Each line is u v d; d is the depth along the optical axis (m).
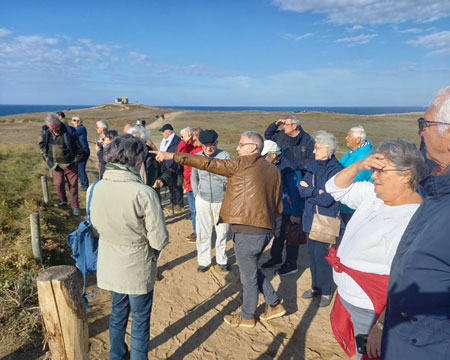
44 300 1.92
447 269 1.21
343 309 2.16
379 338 1.73
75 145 6.42
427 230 1.27
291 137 5.53
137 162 2.43
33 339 3.04
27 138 23.12
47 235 5.14
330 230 3.59
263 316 3.58
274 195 3.25
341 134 31.03
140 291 2.44
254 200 3.05
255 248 3.16
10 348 2.93
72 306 1.98
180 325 3.49
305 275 4.64
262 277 3.44
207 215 4.43
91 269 2.61
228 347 3.17
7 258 4.18
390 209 1.81
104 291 4.05
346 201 2.25
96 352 3.00
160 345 3.17
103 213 2.35
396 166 1.68
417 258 1.28
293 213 4.28
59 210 6.58
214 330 3.41
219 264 4.68
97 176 10.43
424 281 1.26
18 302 3.35
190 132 5.38
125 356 2.74
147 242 2.47
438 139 1.31
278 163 4.26
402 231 1.72
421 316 1.27
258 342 3.25
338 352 3.12
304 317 3.67
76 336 2.04
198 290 4.19
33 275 3.75
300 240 4.39
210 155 4.27
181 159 3.00
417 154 1.67
